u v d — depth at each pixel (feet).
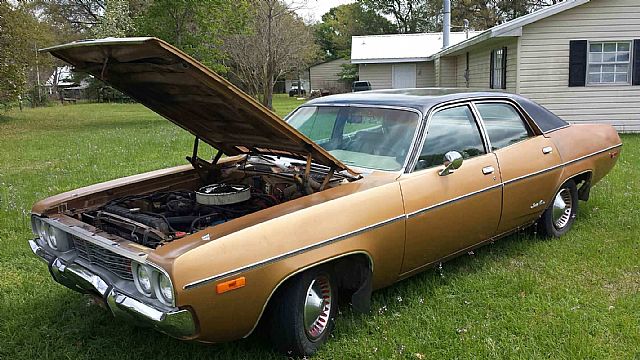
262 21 89.86
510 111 16.46
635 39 45.50
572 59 46.19
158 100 13.20
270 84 92.17
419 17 183.73
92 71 12.34
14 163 37.35
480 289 14.30
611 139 19.44
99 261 11.28
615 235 18.04
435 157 13.70
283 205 11.34
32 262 17.12
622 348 11.47
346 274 12.48
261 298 10.19
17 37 75.77
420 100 14.35
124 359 11.57
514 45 48.19
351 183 12.57
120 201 13.23
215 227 10.46
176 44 75.61
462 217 13.85
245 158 15.80
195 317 9.59
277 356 11.32
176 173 15.20
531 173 15.84
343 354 11.42
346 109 15.08
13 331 12.91
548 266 15.72
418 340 11.87
